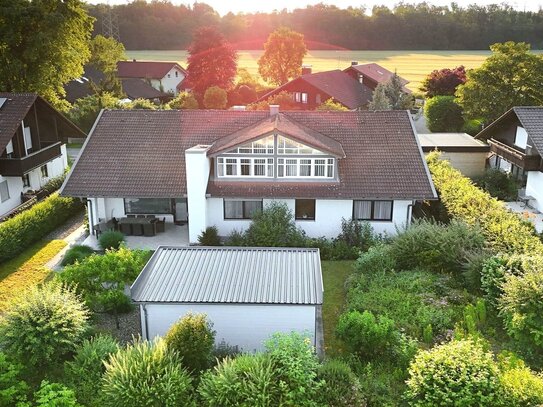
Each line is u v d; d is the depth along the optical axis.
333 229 28.95
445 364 14.85
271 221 27.34
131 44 142.00
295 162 28.56
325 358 17.70
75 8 49.59
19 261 26.86
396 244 24.75
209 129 31.88
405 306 20.42
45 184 38.00
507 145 38.22
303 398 14.38
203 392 14.45
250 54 142.50
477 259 21.84
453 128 58.25
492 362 15.35
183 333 16.23
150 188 28.84
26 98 34.78
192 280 19.50
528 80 49.59
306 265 20.67
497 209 25.91
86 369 16.02
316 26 143.50
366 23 140.88
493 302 20.23
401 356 17.09
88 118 54.62
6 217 31.67
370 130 31.44
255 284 19.19
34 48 45.22
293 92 65.00
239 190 28.44
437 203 30.72
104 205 30.16
